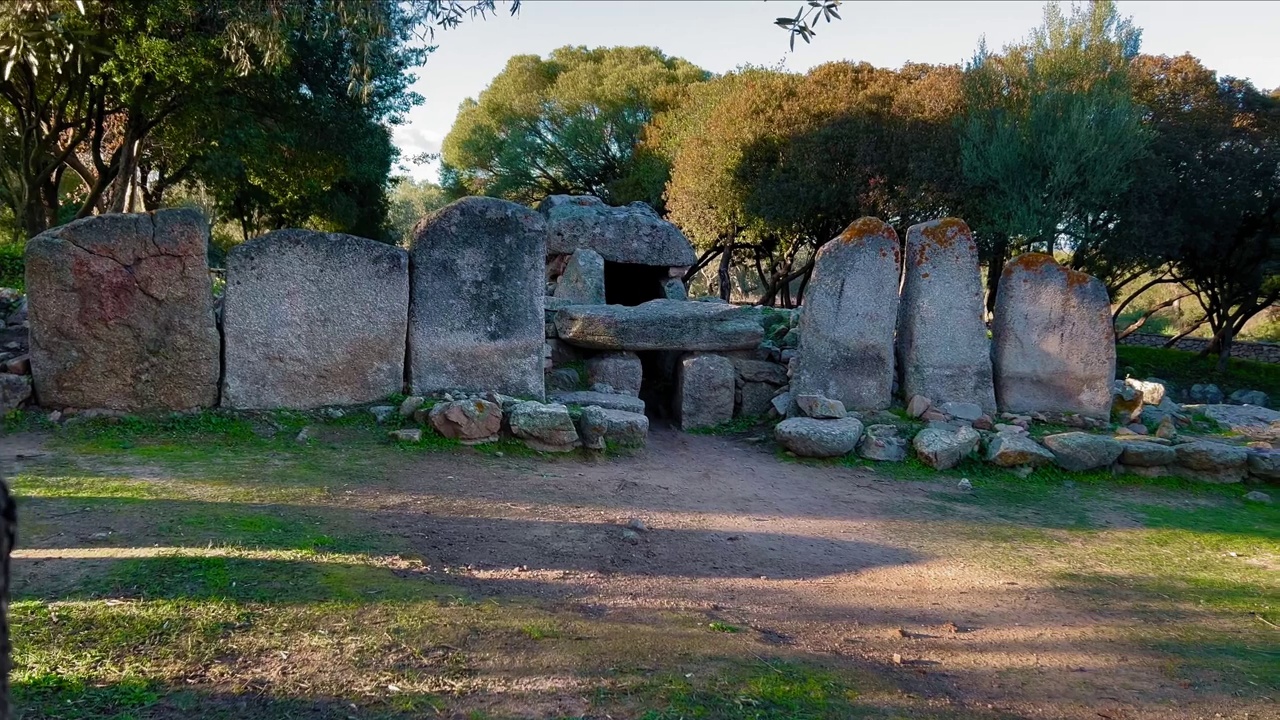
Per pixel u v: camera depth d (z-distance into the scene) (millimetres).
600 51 39219
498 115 36625
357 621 3975
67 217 23141
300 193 21516
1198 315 37562
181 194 30969
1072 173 19359
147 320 7699
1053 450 8859
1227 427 9820
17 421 7242
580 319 9906
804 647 4359
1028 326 9969
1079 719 3828
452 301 8789
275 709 3197
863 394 9766
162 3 13383
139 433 7359
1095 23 20875
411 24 6457
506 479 7039
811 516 7016
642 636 4203
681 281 13000
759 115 23797
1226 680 4289
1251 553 6641
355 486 6328
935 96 22312
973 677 4180
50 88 16156
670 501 7016
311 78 17422
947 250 9938
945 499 7863
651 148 30984
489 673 3645
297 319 8188
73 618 3699
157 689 3254
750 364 10359
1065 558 6301
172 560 4410
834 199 22078
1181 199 21281
